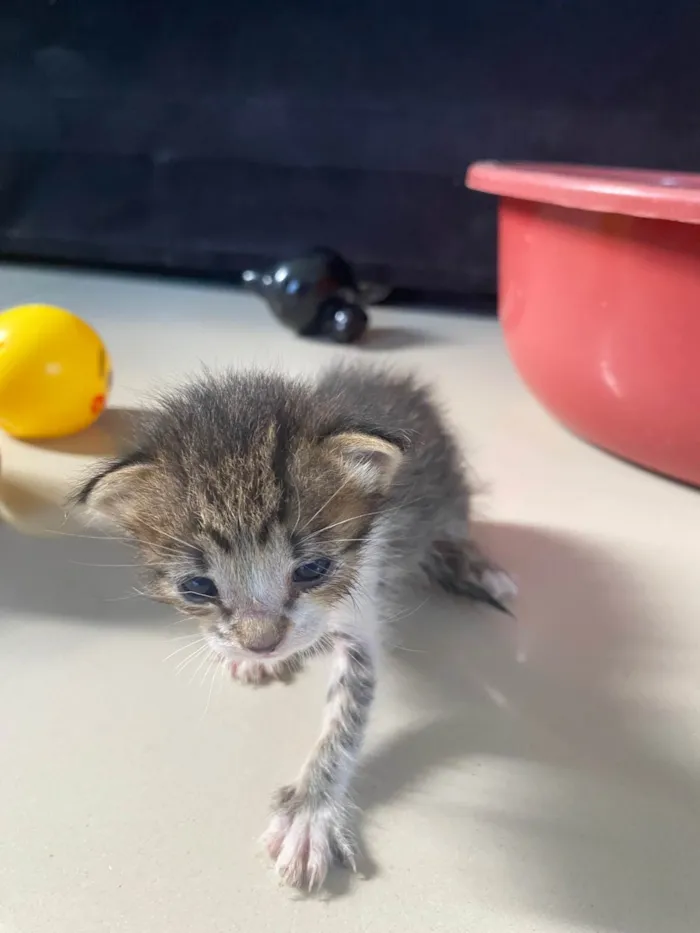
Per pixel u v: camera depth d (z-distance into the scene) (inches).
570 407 8.9
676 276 7.0
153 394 8.0
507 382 11.4
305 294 12.7
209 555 4.9
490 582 6.7
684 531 7.7
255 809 4.6
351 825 4.6
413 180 15.1
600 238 7.5
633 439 8.4
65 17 15.4
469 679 5.7
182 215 16.5
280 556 5.0
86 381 8.8
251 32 14.9
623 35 13.5
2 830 4.4
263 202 16.0
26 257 17.8
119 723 5.2
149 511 5.1
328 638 5.5
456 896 4.2
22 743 5.0
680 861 4.4
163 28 15.2
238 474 4.9
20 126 16.3
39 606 6.3
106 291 15.8
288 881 4.2
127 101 15.8
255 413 5.3
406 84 14.6
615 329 7.7
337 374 8.0
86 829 4.4
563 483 8.5
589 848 4.5
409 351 12.8
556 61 13.9
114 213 16.8
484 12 13.9
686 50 13.4
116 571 6.8
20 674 5.6
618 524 7.8
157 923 4.0
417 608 6.5
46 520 7.5
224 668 5.7
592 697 5.6
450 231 15.3
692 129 13.8
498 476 8.6
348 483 5.2
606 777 4.9
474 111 14.5
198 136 15.8
